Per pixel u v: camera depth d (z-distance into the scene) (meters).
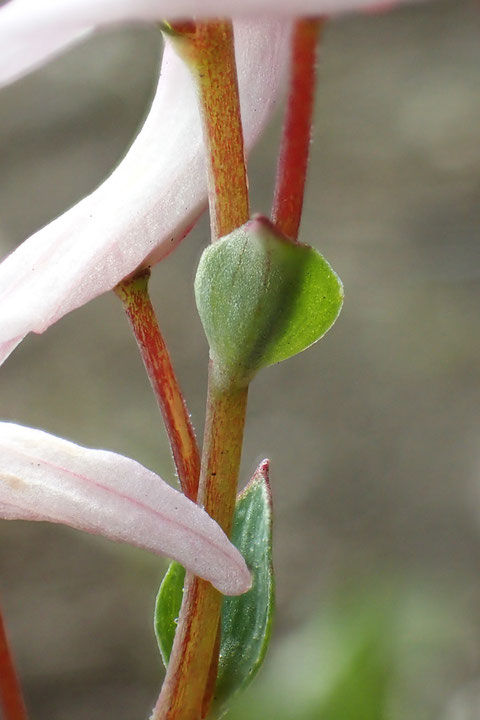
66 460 0.11
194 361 0.40
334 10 0.09
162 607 0.12
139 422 0.39
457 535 0.37
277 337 0.11
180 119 0.11
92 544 0.37
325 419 0.40
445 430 0.39
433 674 0.30
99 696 0.34
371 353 0.41
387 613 0.20
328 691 0.19
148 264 0.11
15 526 0.37
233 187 0.11
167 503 0.11
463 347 0.40
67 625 0.35
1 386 0.40
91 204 0.11
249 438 0.39
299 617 0.35
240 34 0.11
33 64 0.09
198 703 0.11
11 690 0.11
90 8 0.09
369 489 0.38
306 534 0.37
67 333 0.41
